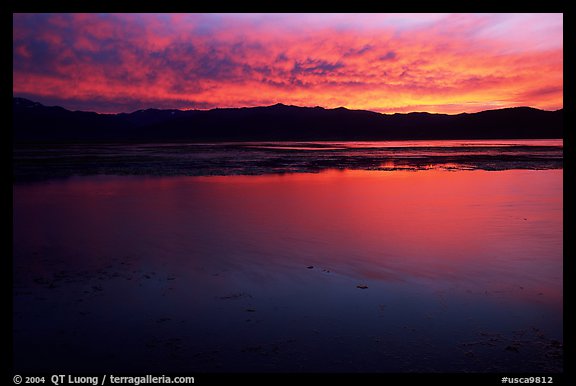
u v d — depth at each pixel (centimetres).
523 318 455
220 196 1380
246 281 574
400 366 368
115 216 1039
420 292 531
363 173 2225
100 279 581
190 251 721
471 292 529
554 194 1389
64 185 1697
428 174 2152
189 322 450
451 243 762
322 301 504
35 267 634
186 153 4597
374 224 934
